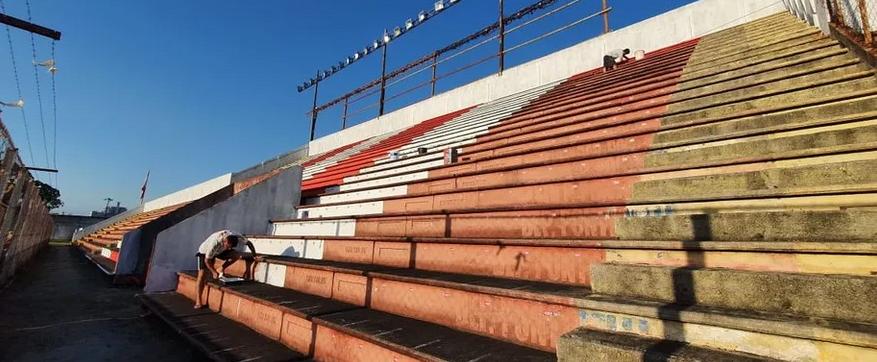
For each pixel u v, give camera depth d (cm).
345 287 380
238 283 504
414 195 550
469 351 227
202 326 408
